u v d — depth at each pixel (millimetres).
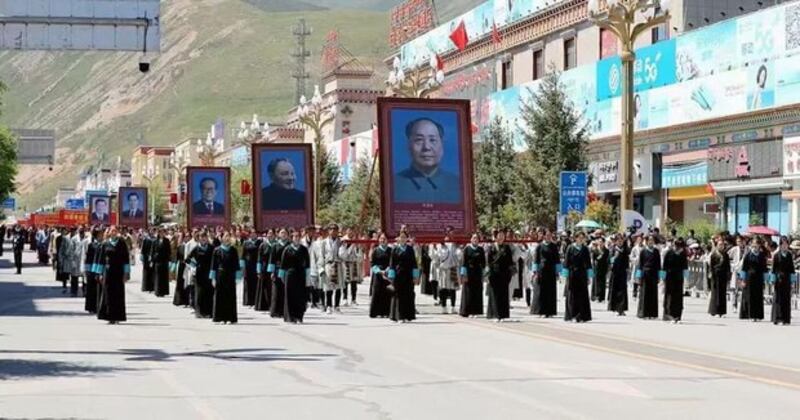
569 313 52219
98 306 51719
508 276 53531
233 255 50844
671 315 52438
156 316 55594
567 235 67750
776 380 30656
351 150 151125
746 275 54219
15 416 23844
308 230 61312
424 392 28047
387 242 54562
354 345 40562
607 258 69938
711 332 46750
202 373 31875
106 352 37500
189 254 56094
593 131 94750
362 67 169500
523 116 95500
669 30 87875
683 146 83750
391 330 47438
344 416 24156
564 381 30281
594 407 25625
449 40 131875
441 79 87938
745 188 76250
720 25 78312
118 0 47188
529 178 90000
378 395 27484
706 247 73812
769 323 52312
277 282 54438
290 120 194250
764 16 73562
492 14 120000
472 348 39469
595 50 98875
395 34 155375
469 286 55094
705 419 23938
